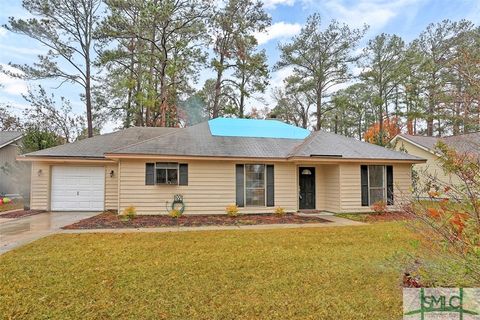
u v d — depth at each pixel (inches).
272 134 607.5
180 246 268.8
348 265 210.8
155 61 906.1
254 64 981.2
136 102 924.6
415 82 970.1
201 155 472.1
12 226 377.4
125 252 247.3
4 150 787.4
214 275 191.6
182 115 1099.9
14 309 144.6
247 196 499.2
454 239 114.8
